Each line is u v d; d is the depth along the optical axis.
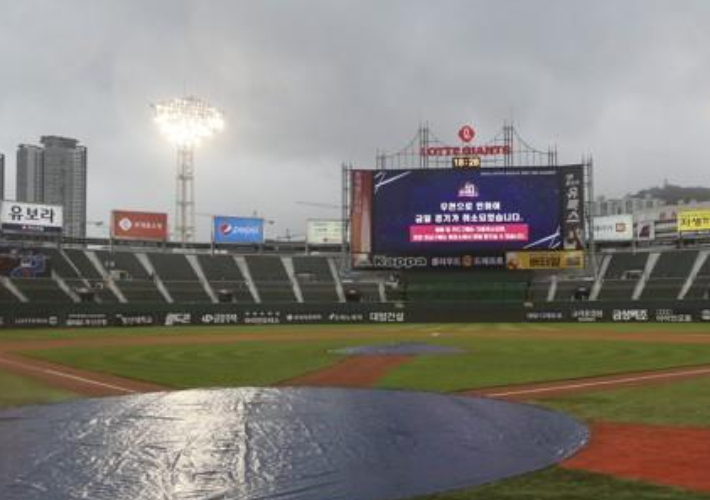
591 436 12.00
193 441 11.33
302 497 8.44
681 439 11.84
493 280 66.12
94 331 52.19
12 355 31.22
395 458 10.25
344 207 68.25
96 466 9.81
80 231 169.75
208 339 42.12
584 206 61.16
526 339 39.91
